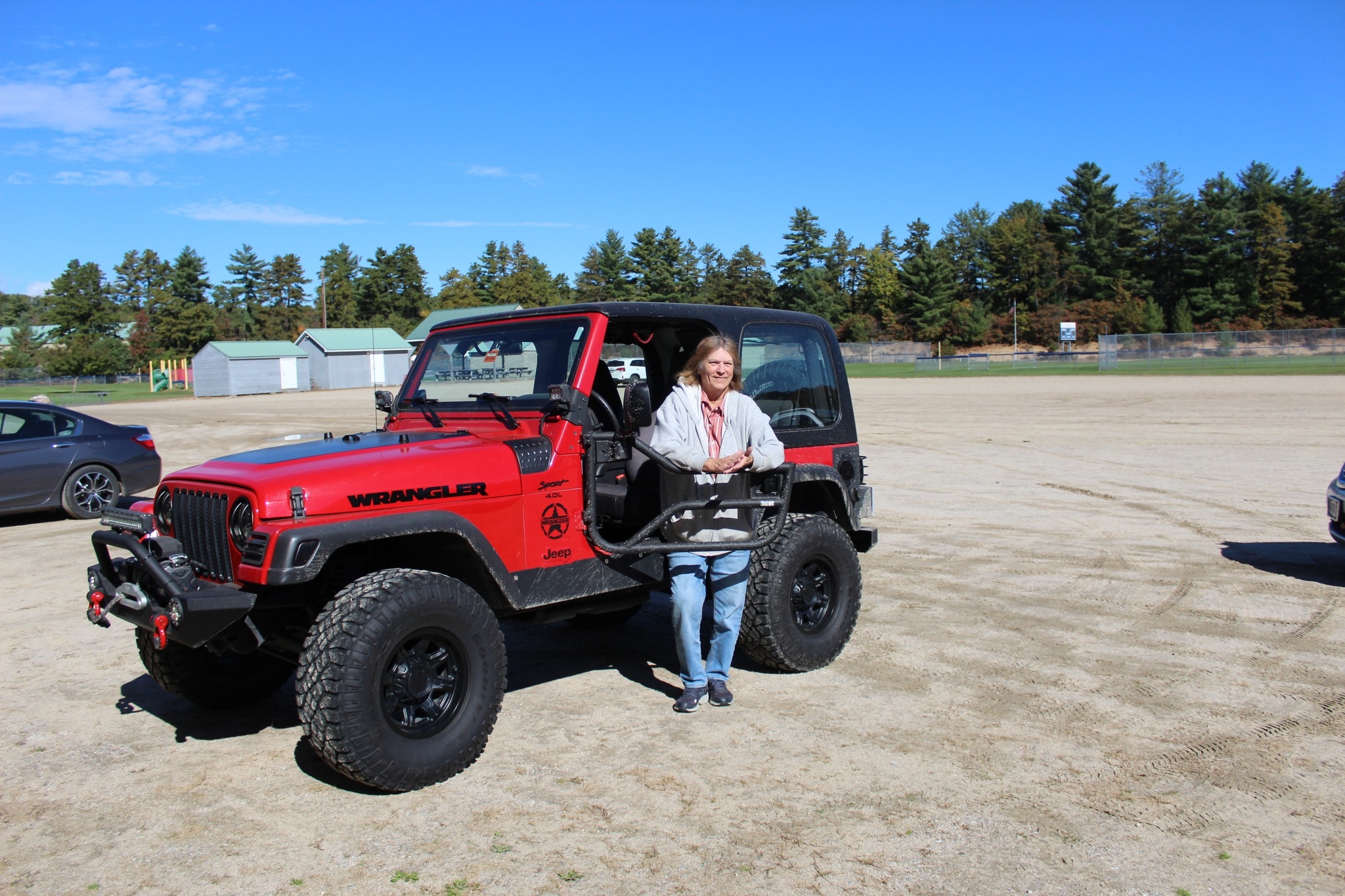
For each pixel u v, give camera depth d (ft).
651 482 16.12
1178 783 12.43
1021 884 10.09
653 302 15.57
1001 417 74.02
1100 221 330.13
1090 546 27.50
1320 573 23.94
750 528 14.69
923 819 11.48
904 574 24.30
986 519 31.99
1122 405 81.82
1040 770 12.82
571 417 14.11
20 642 19.93
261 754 13.91
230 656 15.51
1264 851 10.76
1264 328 289.12
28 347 370.12
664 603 22.98
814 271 341.00
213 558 12.46
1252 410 71.82
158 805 12.21
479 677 12.68
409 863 10.62
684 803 11.94
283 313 394.73
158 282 447.83
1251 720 14.51
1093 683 16.19
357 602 11.65
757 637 15.94
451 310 260.83
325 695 11.37
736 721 14.61
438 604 12.14
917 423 70.54
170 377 229.25
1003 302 359.25
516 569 13.48
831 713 14.89
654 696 15.90
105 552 13.39
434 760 12.21
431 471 12.66
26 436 35.58
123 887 10.27
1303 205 303.27
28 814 12.08
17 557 29.09
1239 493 36.47
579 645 19.15
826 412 18.40
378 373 222.69
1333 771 12.76
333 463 12.43
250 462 13.12
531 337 15.14
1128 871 10.33
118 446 37.52
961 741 13.79
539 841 11.05
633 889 10.00
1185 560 25.58
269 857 10.82
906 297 341.82
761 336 17.17
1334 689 15.80
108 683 17.31
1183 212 310.04
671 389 16.87
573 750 13.64
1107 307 307.99
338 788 12.60
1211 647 18.13
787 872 10.32
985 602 21.50
